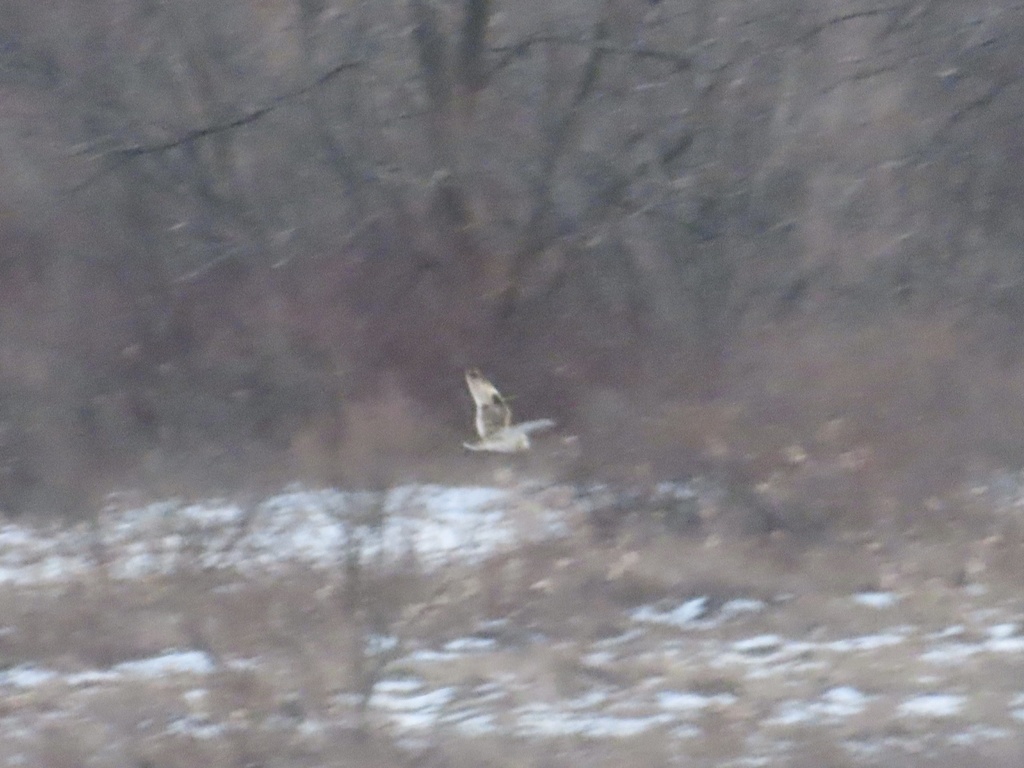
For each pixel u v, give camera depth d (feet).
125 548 179.83
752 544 174.50
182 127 219.20
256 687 146.41
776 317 220.23
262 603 163.53
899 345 209.87
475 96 219.82
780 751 132.16
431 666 151.84
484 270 217.97
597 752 133.49
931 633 154.30
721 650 153.28
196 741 138.10
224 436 202.39
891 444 190.49
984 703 138.51
